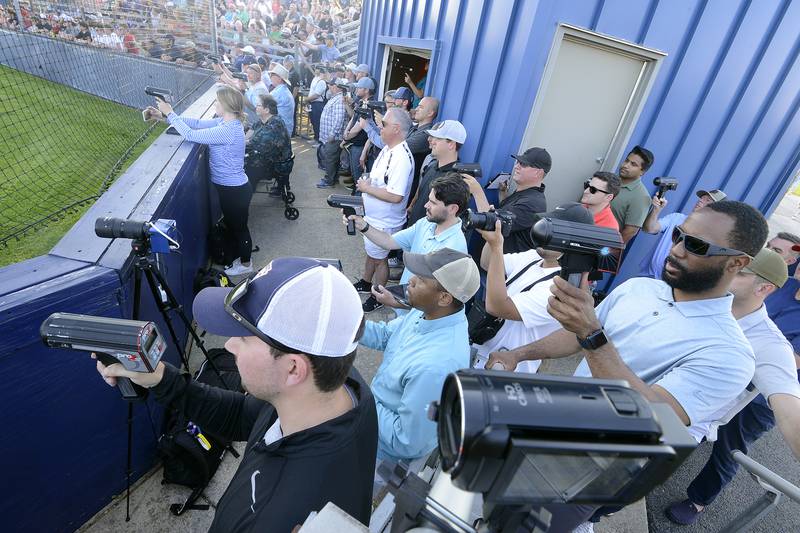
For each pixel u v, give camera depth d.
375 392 1.78
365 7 8.79
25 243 2.43
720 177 4.49
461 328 1.66
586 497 0.55
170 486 2.19
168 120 3.33
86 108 5.20
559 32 3.11
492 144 3.55
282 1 15.26
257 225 5.28
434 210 2.58
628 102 3.75
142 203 2.26
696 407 1.23
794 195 14.94
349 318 0.90
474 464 0.49
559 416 0.50
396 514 0.67
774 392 1.53
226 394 1.29
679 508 2.54
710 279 1.31
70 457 1.71
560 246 1.20
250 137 5.35
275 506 0.83
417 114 4.61
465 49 3.92
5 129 4.04
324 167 7.28
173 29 8.41
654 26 3.38
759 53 3.88
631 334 1.52
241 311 0.88
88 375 1.68
